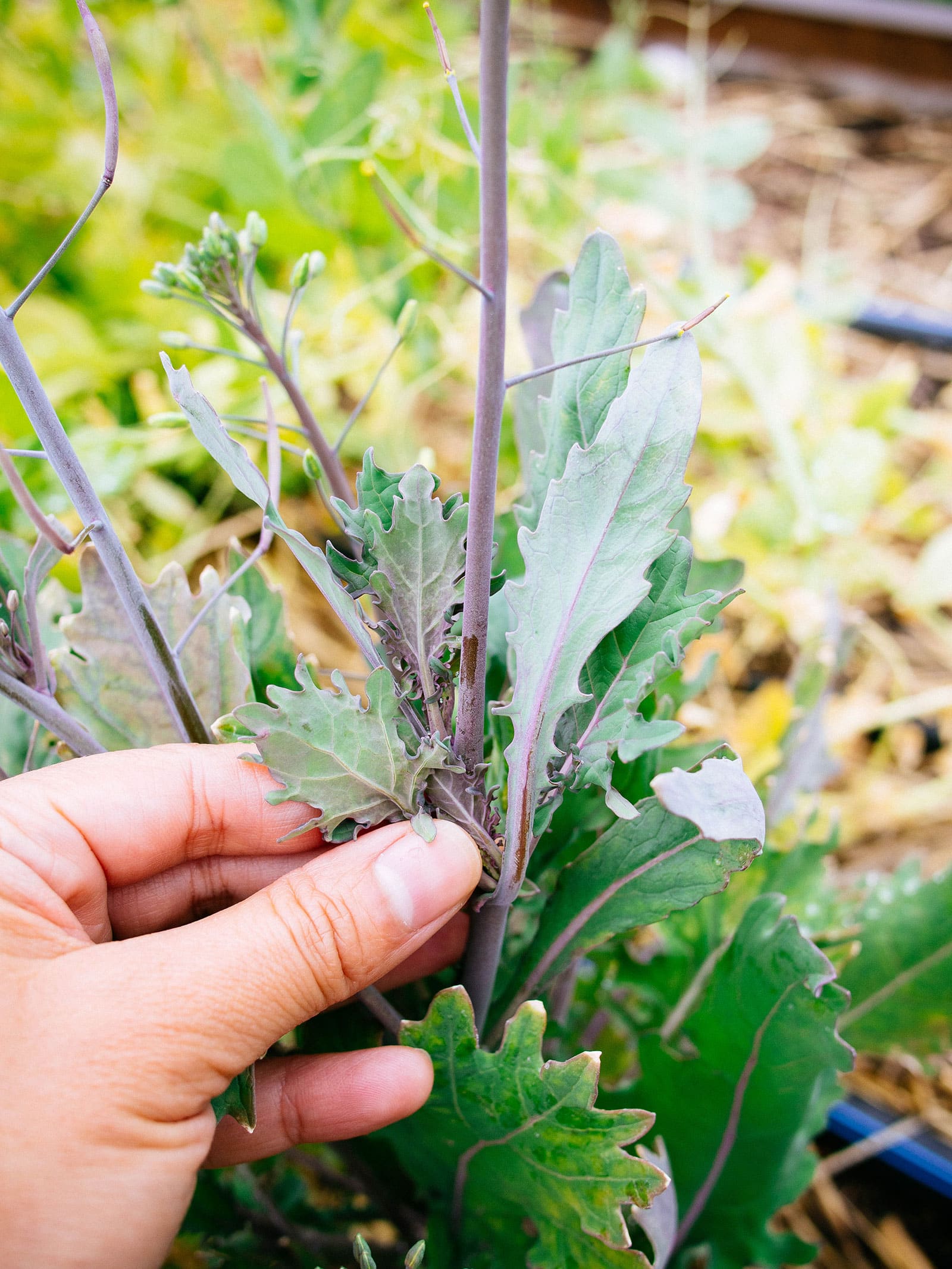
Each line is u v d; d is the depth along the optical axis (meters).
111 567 0.13
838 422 0.40
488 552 0.11
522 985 0.16
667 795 0.11
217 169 0.37
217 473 0.37
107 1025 0.12
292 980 0.13
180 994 0.13
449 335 0.35
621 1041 0.24
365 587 0.13
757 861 0.20
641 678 0.13
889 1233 0.27
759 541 0.38
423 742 0.13
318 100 0.31
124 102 0.45
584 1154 0.14
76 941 0.13
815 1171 0.20
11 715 0.20
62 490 0.33
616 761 0.16
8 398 0.33
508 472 0.34
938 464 0.43
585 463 0.13
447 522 0.13
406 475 0.12
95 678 0.17
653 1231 0.15
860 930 0.20
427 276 0.37
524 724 0.13
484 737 0.16
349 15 0.42
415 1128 0.17
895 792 0.35
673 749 0.17
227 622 0.18
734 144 0.44
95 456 0.34
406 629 0.13
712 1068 0.17
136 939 0.13
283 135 0.32
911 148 0.57
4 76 0.41
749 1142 0.18
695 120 0.41
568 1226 0.16
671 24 0.60
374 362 0.37
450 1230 0.19
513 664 0.16
